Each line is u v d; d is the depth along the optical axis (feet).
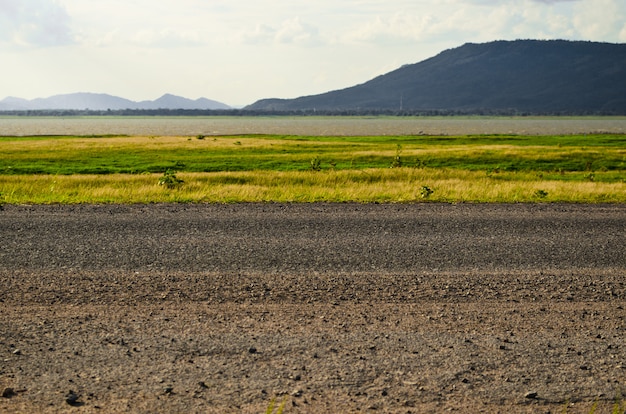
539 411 14.20
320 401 14.38
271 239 32.09
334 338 18.19
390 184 61.00
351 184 63.77
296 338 18.13
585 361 16.88
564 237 33.58
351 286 23.54
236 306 20.99
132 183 62.64
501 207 45.42
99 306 20.81
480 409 14.23
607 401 14.69
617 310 21.26
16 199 48.67
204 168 139.23
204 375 15.61
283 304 21.27
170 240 31.60
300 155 171.22
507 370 16.24
